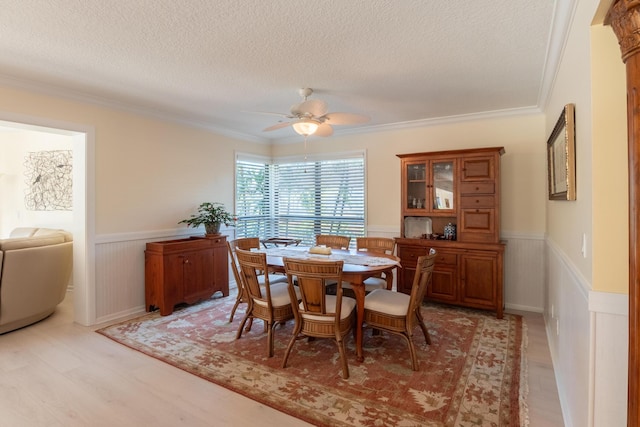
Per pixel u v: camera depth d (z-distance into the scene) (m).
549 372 2.54
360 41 2.28
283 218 5.88
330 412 2.07
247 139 5.45
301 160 5.61
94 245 3.54
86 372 2.55
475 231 3.89
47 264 3.56
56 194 4.77
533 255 3.93
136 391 2.30
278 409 2.10
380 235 4.90
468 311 3.93
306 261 2.45
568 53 2.04
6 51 2.42
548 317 3.30
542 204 3.87
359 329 2.74
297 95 3.44
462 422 1.97
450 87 3.20
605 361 1.44
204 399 2.21
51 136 4.80
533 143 3.90
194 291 4.15
